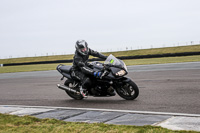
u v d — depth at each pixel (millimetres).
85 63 6766
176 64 17953
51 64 36531
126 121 4480
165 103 5902
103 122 4531
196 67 14188
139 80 10492
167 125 4059
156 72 13195
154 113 4895
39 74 18312
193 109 5168
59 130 4094
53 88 9883
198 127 3877
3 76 19312
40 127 4355
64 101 7105
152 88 8180
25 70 25406
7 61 65938
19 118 5098
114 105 6055
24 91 9719
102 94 6617
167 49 52031
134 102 6230
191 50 45969
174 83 8836
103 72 6418
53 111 5723
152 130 3717
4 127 4539
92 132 3869
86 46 6637
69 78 7117
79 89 6914
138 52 54375
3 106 6758
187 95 6641
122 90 6531
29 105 6836
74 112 5488
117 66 6254
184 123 4117
